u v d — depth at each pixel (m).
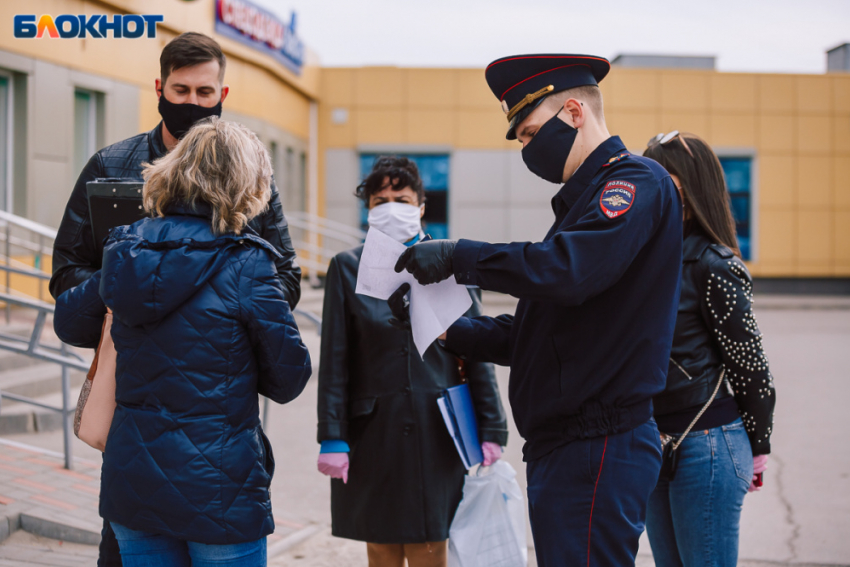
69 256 2.47
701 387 2.37
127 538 2.01
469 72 20.03
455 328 2.33
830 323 15.02
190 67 2.44
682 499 2.40
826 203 20.73
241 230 2.06
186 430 1.92
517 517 2.72
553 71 2.04
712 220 2.43
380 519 2.66
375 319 2.70
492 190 20.17
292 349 2.05
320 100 20.03
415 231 2.74
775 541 4.09
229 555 1.97
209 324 1.95
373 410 2.70
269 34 15.73
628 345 1.96
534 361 2.06
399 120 20.09
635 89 20.34
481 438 2.74
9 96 9.27
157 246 1.94
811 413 7.26
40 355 4.32
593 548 1.92
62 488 4.05
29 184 9.34
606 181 1.96
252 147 2.08
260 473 2.02
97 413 2.06
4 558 3.34
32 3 9.33
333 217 20.20
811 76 20.52
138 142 2.57
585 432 1.97
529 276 1.83
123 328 1.98
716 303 2.35
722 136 20.50
